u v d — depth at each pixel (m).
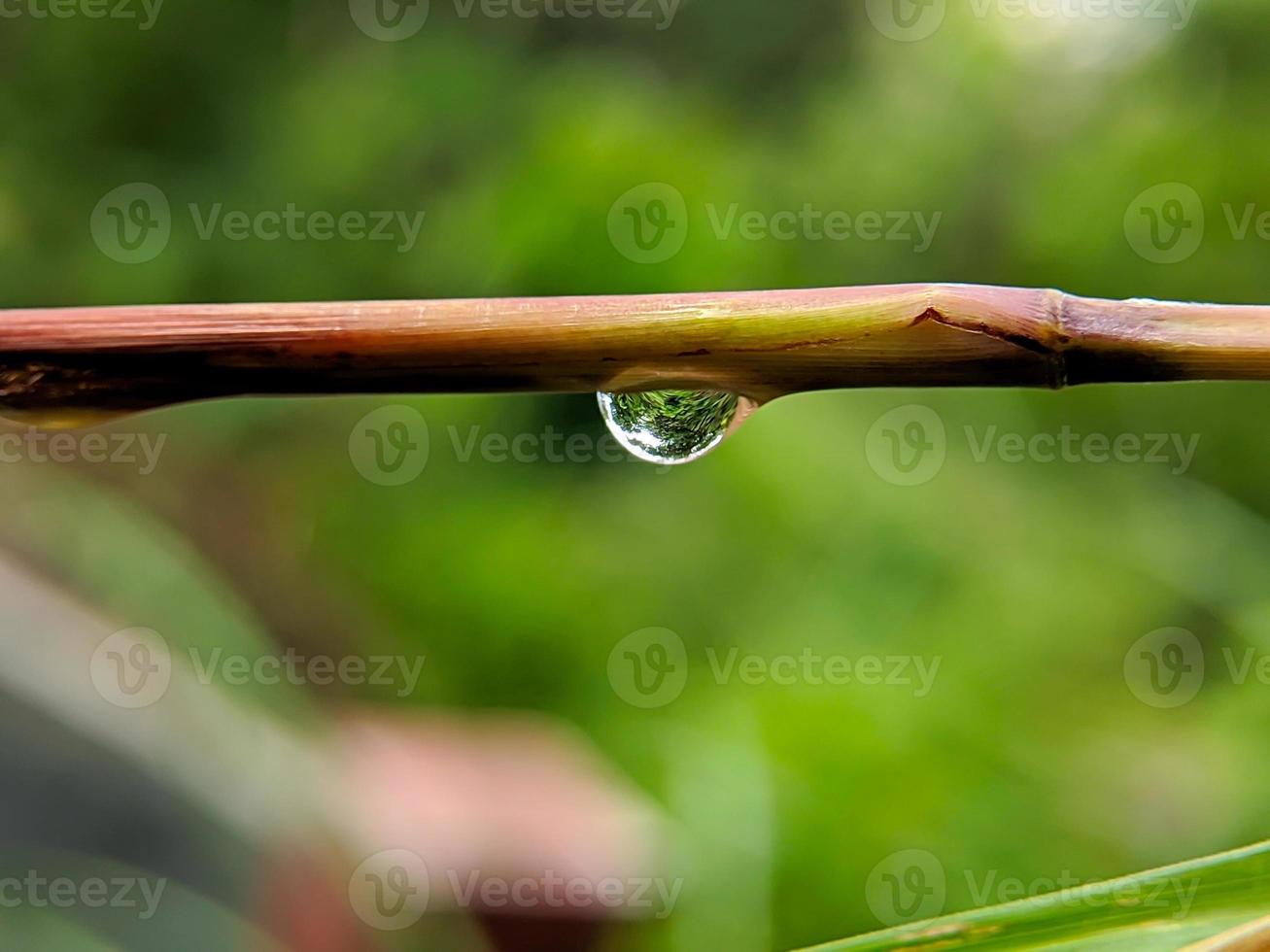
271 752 0.28
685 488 0.37
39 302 0.41
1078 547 0.34
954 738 0.29
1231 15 0.40
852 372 0.10
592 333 0.10
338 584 0.38
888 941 0.11
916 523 0.34
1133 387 0.39
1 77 0.43
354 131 0.43
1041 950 0.11
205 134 0.44
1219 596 0.33
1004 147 0.43
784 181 0.43
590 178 0.39
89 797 0.25
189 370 0.10
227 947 0.25
